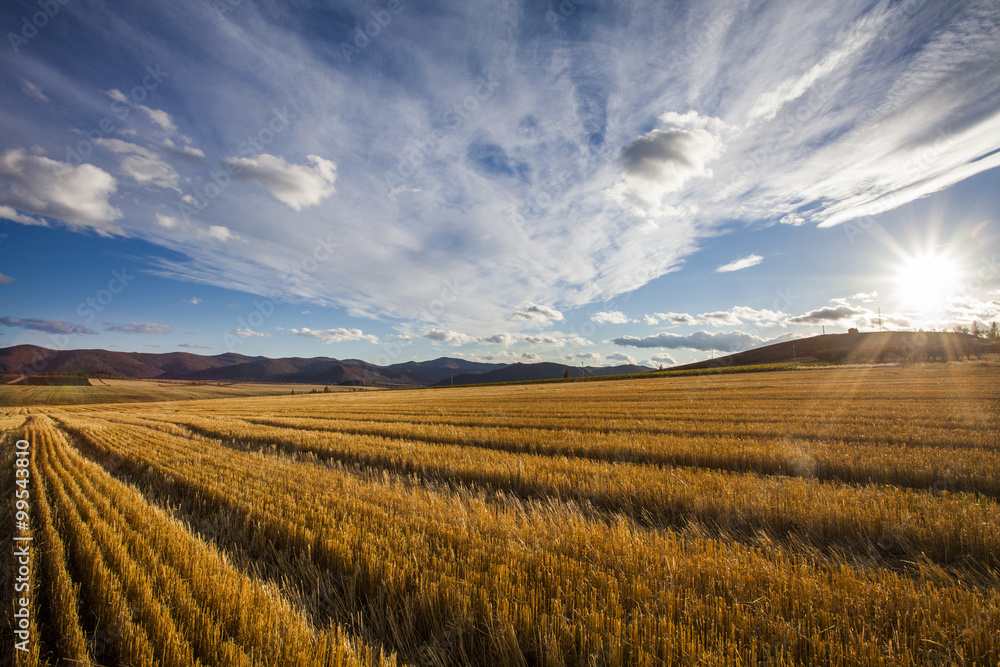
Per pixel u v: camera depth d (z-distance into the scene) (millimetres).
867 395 25172
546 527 4930
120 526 5227
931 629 2814
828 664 2586
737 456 9188
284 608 3297
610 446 10914
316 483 7562
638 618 3006
